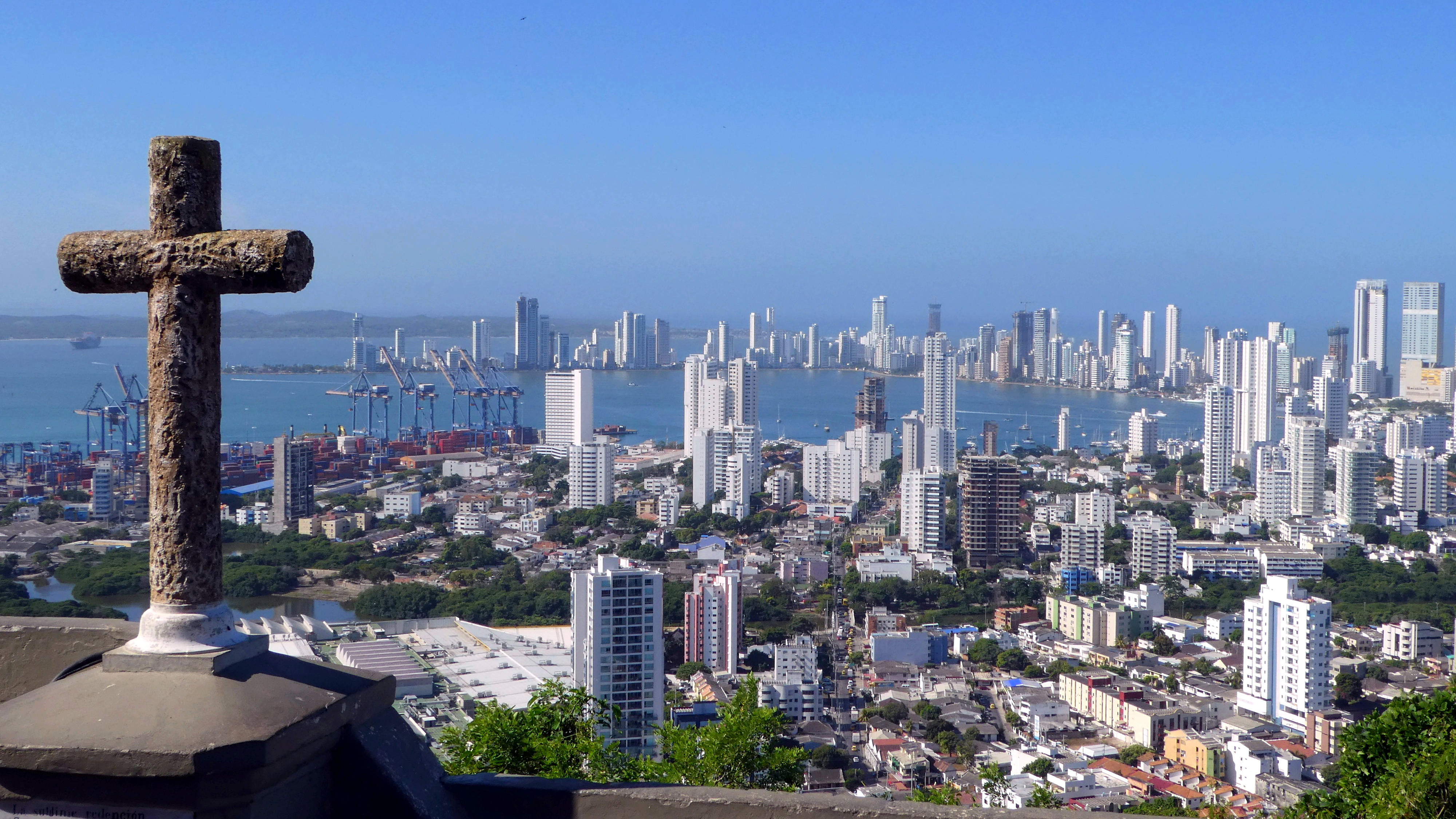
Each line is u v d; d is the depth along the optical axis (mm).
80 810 4324
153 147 4758
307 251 4723
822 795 4824
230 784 4258
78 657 6016
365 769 4691
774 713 13086
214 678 4574
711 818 4766
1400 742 10547
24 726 4332
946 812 4770
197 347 4730
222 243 4574
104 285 4824
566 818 4836
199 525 4770
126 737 4238
